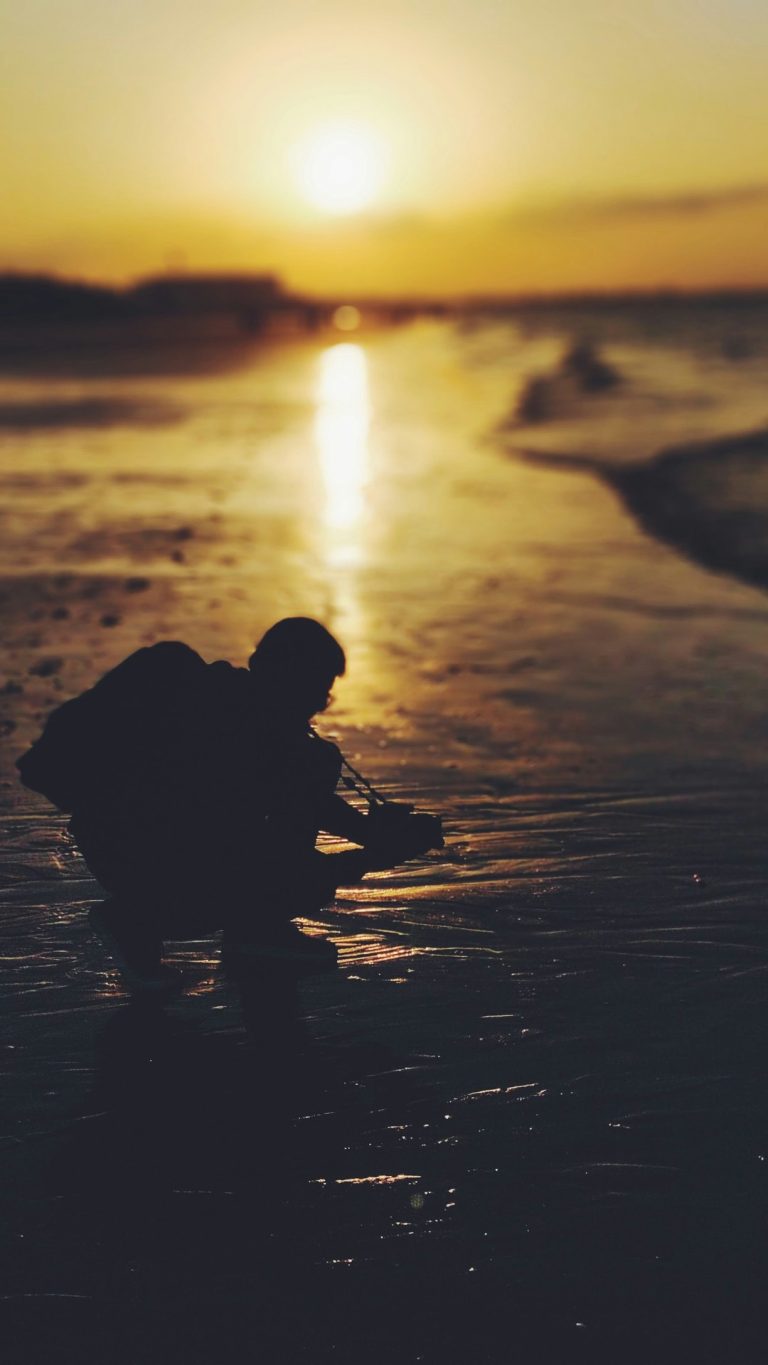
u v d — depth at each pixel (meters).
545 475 18.66
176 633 8.53
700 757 5.98
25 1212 2.74
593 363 55.06
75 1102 3.18
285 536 13.30
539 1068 3.31
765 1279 2.50
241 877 3.83
